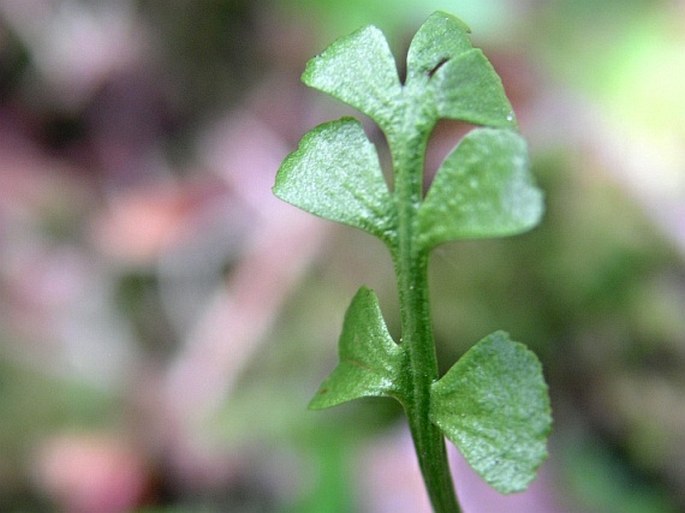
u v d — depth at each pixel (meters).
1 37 0.28
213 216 0.25
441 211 0.05
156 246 0.25
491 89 0.06
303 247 0.22
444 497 0.06
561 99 0.23
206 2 0.27
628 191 0.21
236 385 0.21
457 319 0.19
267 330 0.22
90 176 0.27
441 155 0.22
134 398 0.21
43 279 0.24
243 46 0.27
